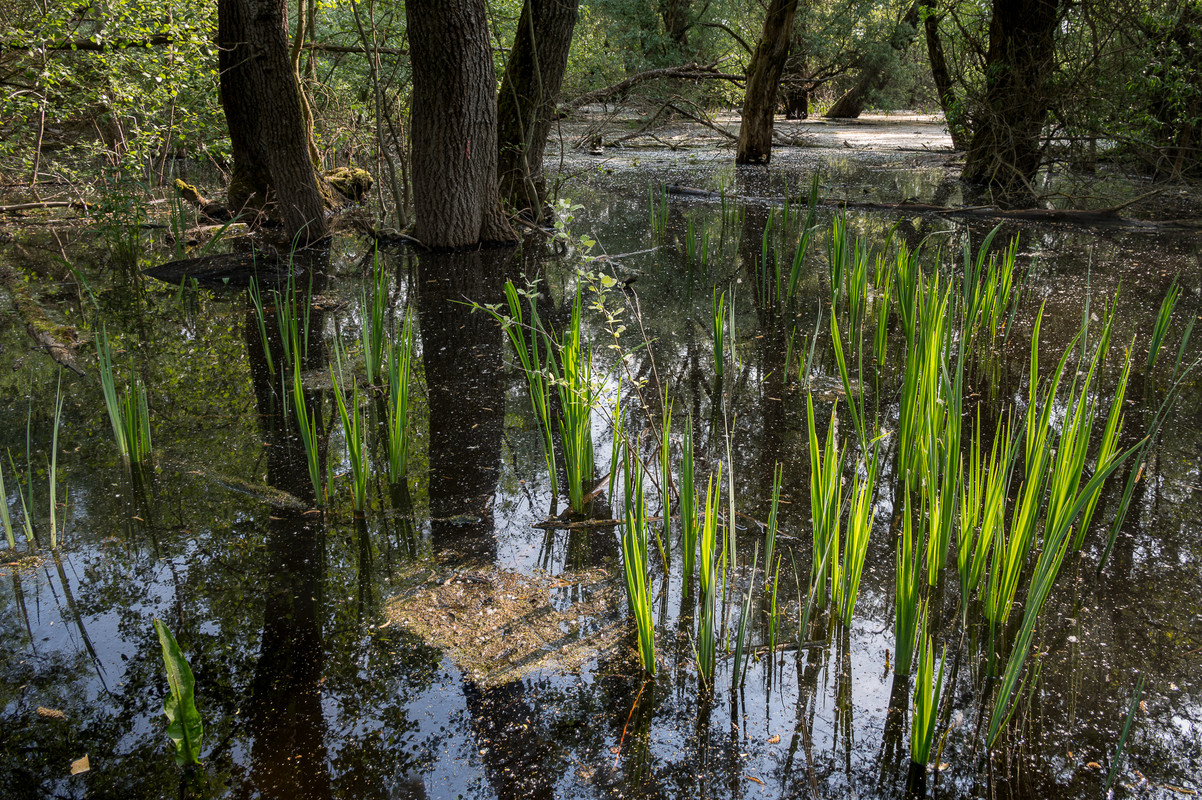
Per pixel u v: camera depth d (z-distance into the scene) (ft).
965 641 7.74
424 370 15.08
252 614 8.20
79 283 20.99
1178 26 31.45
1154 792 5.99
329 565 9.06
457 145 24.02
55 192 33.30
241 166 28.73
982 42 38.60
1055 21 32.86
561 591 8.64
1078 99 32.99
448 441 12.22
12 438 12.14
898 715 6.82
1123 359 14.49
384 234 26.58
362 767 6.29
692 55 63.52
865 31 61.05
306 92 33.63
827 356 15.30
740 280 20.72
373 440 12.16
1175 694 6.97
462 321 17.90
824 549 7.87
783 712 6.88
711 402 13.35
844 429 12.32
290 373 14.84
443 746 6.52
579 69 54.39
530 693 7.13
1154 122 32.22
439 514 10.16
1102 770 6.21
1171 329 15.83
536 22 26.66
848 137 61.77
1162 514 9.73
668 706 6.97
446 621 8.11
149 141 26.53
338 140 38.09
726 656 7.60
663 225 26.20
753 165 44.60
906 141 58.39
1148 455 11.10
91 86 28.17
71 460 11.46
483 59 23.57
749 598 7.04
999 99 34.55
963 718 6.79
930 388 9.54
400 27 34.04
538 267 22.77
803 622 7.40
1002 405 12.78
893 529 9.66
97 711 6.91
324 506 10.30
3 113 28.55
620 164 45.09
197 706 6.95
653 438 12.03
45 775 6.25
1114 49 31.71
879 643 7.74
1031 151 34.78
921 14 37.35
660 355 15.52
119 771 6.28
